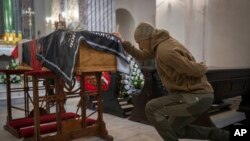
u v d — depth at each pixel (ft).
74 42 8.63
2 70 12.82
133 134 12.35
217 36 23.31
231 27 22.47
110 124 14.32
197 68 7.50
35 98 9.97
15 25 27.58
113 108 16.66
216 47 23.41
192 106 7.71
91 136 11.74
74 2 30.55
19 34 25.89
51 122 13.05
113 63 9.93
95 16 33.12
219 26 23.17
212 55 23.66
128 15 39.37
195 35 24.53
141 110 14.53
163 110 7.96
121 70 9.96
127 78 18.07
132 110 15.24
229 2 22.52
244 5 21.62
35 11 29.27
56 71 9.11
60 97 10.51
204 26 23.95
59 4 29.63
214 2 23.38
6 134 12.34
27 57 11.89
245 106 16.62
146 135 12.18
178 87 7.89
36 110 10.02
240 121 14.90
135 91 17.47
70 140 10.84
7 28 26.96
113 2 34.65
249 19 21.38
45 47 9.77
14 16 27.50
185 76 7.80
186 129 9.02
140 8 38.52
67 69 8.62
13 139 11.58
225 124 13.84
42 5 29.76
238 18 22.03
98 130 11.67
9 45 24.22
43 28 29.78
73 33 8.84
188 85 7.79
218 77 13.39
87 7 32.30
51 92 14.06
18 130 11.88
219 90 14.05
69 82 8.43
